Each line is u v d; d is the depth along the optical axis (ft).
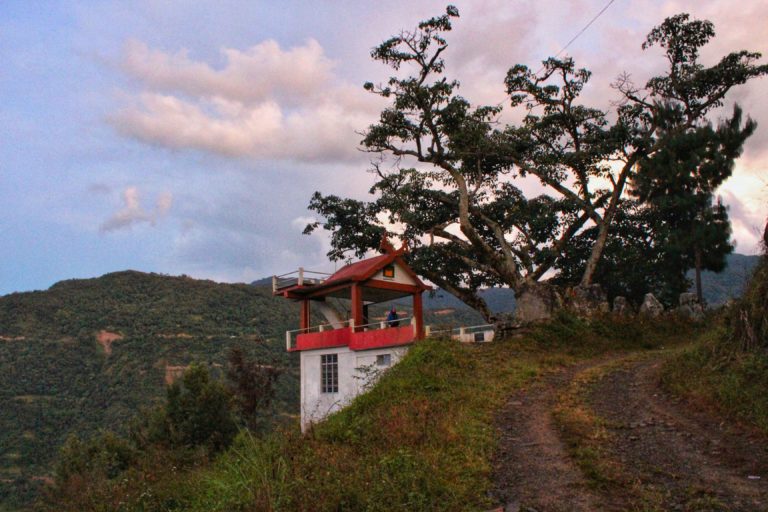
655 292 119.34
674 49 112.16
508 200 123.85
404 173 122.52
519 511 30.55
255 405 147.33
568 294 91.45
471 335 85.81
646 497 30.17
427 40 106.63
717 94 111.75
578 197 114.73
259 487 35.86
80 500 51.85
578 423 44.16
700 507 28.58
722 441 37.35
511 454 39.60
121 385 330.54
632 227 123.03
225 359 338.54
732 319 51.75
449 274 125.90
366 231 118.93
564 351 74.69
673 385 50.14
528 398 53.98
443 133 113.50
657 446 37.99
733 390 43.65
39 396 328.70
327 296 99.14
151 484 49.42
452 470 36.96
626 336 81.92
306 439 47.11
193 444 143.43
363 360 84.94
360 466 37.93
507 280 110.42
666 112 108.17
